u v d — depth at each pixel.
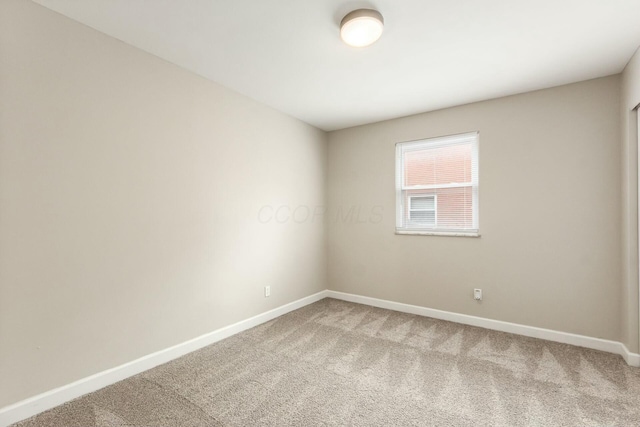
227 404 1.83
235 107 2.94
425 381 2.09
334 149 4.23
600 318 2.57
